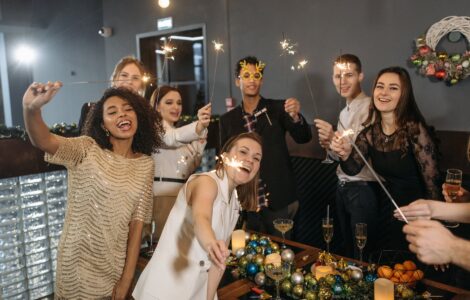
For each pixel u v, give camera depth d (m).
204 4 4.35
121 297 1.69
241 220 2.88
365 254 2.69
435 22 2.92
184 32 4.74
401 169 2.21
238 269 1.84
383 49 3.21
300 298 1.62
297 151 3.70
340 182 2.74
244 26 4.05
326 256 1.88
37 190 2.87
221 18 4.22
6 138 2.70
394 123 2.18
